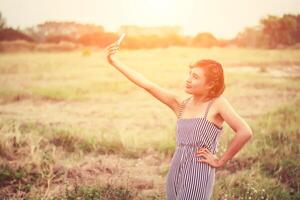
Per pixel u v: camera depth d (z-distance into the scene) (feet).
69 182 15.58
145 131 16.67
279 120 17.12
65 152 16.22
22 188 15.15
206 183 8.29
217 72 8.50
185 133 8.45
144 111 16.75
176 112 9.15
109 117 16.70
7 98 16.49
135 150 16.48
